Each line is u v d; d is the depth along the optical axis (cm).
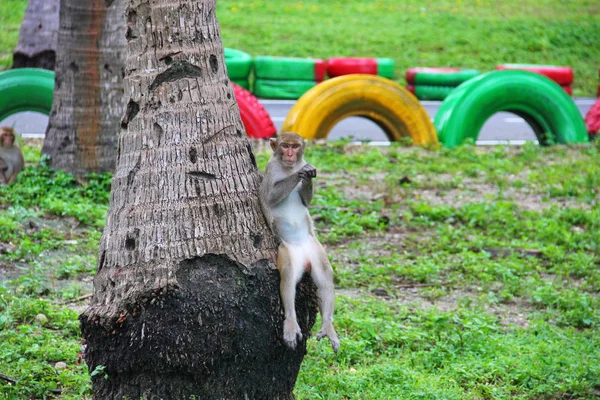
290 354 620
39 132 1902
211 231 598
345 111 1744
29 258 1048
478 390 757
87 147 1330
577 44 3102
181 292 582
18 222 1170
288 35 2991
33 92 1552
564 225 1296
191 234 593
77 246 1102
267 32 3000
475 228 1292
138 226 595
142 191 601
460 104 1806
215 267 597
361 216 1301
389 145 1794
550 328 916
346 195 1420
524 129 2167
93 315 596
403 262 1120
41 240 1120
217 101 622
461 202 1416
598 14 3512
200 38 623
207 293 586
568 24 3262
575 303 985
